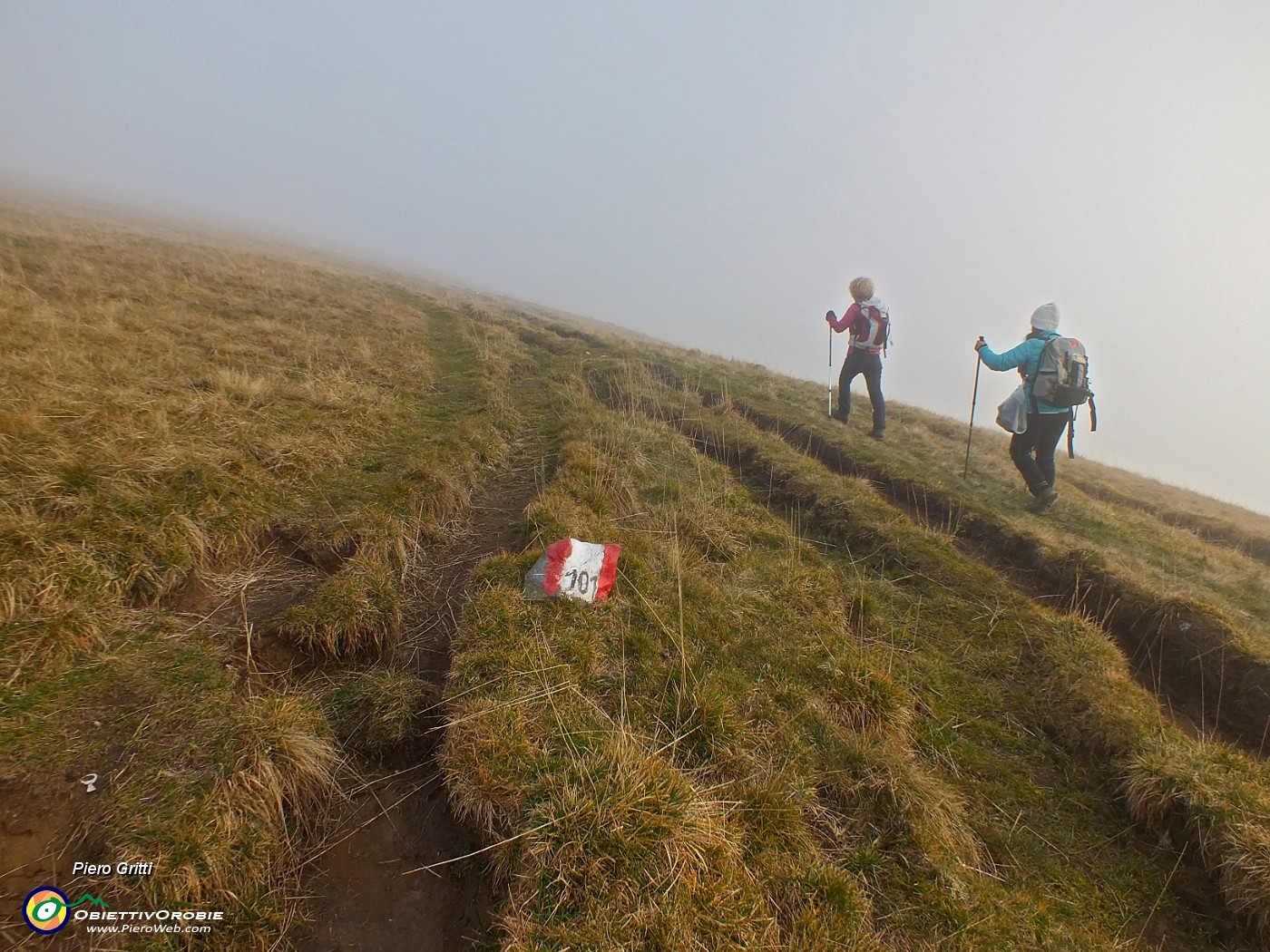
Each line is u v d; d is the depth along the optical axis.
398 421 9.21
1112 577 7.36
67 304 9.76
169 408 6.84
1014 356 9.05
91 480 5.08
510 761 3.79
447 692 4.41
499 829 3.56
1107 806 4.75
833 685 5.07
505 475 8.74
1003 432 16.25
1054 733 5.38
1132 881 4.15
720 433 11.30
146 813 3.09
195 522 5.28
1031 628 6.45
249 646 4.34
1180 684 6.29
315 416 8.15
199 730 3.60
